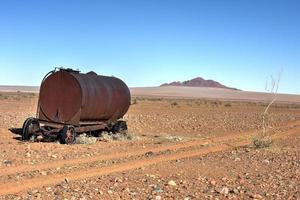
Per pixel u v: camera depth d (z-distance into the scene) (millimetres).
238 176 14852
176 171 15289
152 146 22094
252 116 45875
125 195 11891
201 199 11812
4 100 65812
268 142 22172
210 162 17250
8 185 12617
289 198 12125
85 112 23578
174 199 11703
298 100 192375
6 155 17656
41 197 11352
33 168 15258
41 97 23812
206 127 33375
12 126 28953
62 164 16203
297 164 17250
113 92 25328
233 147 22656
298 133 30859
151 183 13336
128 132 28031
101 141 23891
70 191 12047
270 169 16203
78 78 23500
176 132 30344
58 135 22672
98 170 15172
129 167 15953
